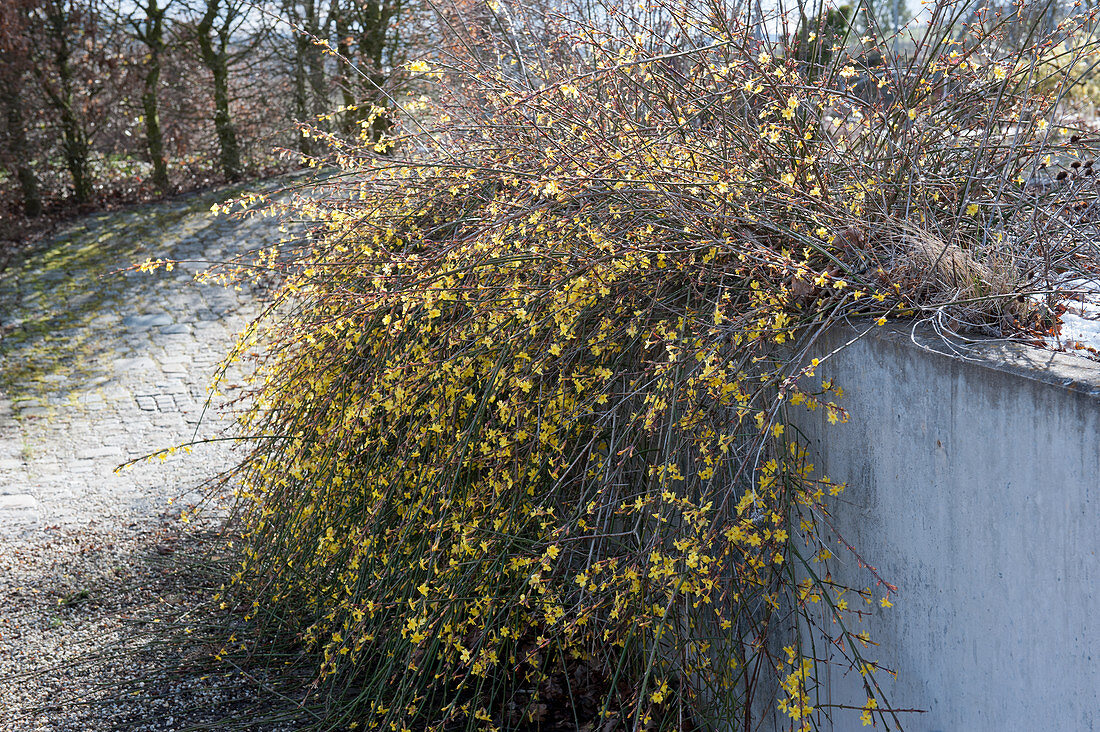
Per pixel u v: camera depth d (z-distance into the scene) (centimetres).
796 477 215
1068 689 154
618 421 252
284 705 302
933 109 267
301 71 1207
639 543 232
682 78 258
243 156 1271
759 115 246
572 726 280
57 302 898
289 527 327
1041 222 235
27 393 706
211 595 384
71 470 564
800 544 231
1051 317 197
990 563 170
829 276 218
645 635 245
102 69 1155
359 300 279
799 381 221
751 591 238
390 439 299
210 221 1099
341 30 1165
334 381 309
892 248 224
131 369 755
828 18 289
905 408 188
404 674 263
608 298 245
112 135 1185
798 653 205
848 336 204
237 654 337
